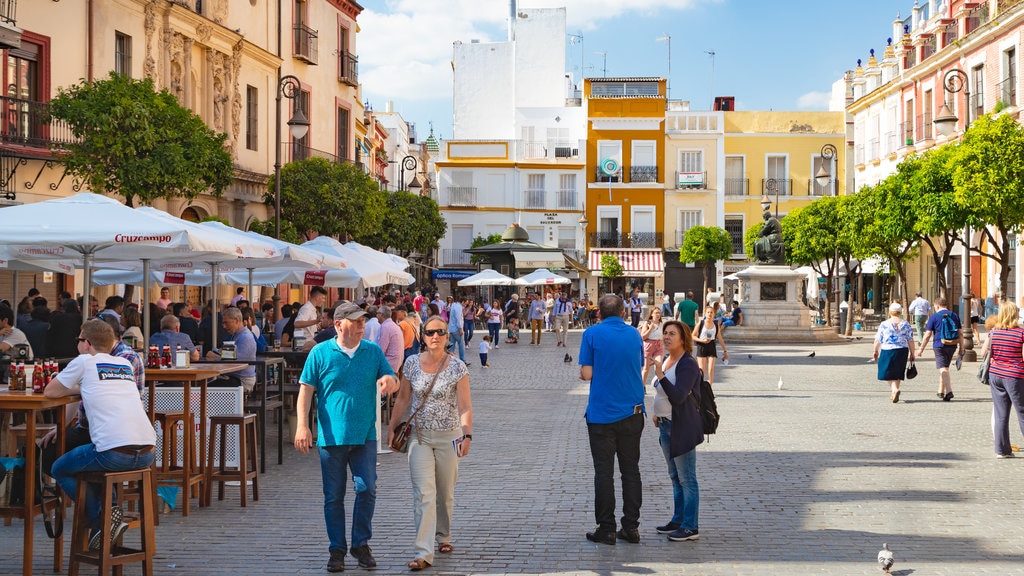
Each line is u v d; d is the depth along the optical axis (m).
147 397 10.14
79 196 10.61
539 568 7.54
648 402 18.56
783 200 64.62
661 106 64.38
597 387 8.33
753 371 24.70
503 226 64.56
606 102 64.69
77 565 7.11
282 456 12.18
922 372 24.39
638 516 8.34
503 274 45.44
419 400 7.78
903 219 28.86
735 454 12.68
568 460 12.30
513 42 70.19
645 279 64.25
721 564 7.61
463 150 64.75
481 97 70.38
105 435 7.08
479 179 64.62
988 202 23.45
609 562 7.69
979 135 23.66
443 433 7.76
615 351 8.29
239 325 12.79
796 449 13.07
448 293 63.66
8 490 7.61
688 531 8.31
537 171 64.56
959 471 11.48
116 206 10.39
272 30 37.62
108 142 21.58
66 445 7.88
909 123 47.47
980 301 40.19
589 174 64.75
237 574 7.41
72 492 7.20
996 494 10.20
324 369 7.62
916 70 45.41
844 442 13.65
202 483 9.77
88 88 22.03
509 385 21.91
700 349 21.47
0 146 22.44
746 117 64.75
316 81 41.72
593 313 50.47
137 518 7.55
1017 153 23.17
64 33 25.22
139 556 7.17
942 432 14.56
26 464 7.28
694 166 64.88
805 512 9.40
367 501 7.64
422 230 53.78
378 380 7.80
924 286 49.31
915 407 17.59
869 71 54.16
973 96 39.88
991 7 37.59
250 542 8.34
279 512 9.48
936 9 45.94
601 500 8.25
